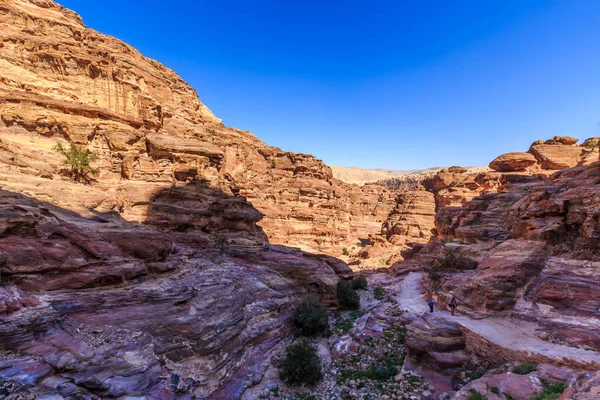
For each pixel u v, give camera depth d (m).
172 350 16.20
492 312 21.33
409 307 30.39
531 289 21.42
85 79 40.56
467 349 18.83
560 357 14.77
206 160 44.59
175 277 23.00
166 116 58.34
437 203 93.94
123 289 18.62
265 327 23.39
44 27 41.59
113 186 36.53
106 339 14.90
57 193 27.17
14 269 15.30
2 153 28.28
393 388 17.45
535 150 78.38
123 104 43.03
